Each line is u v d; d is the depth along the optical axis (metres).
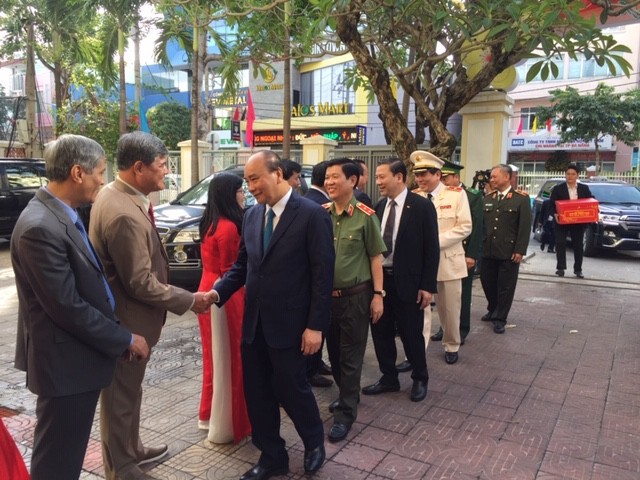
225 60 8.64
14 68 36.12
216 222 3.19
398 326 3.85
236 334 3.18
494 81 8.84
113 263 2.54
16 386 4.11
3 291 7.36
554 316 6.24
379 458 3.08
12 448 2.07
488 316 6.00
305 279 2.78
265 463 2.86
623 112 22.30
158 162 2.56
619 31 26.22
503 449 3.18
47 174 2.17
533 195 16.41
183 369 4.47
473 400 3.89
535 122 24.53
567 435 3.36
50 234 2.00
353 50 6.52
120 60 13.56
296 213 2.75
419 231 3.73
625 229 10.22
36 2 16.12
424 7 5.66
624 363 4.66
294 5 6.84
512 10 4.46
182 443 3.26
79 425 2.19
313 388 4.16
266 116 28.31
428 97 8.60
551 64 4.93
